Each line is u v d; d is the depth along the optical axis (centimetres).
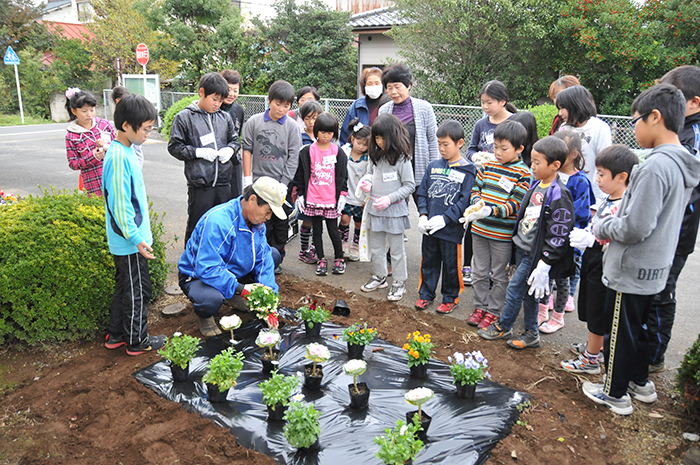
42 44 2644
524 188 371
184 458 243
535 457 249
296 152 495
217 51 1959
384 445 214
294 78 1694
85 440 259
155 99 1512
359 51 1672
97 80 2464
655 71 1202
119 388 300
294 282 480
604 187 299
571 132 354
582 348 360
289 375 307
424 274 426
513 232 362
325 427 261
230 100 550
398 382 307
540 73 1309
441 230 404
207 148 428
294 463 235
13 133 1683
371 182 438
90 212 370
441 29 1229
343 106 1209
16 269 329
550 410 288
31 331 345
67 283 342
